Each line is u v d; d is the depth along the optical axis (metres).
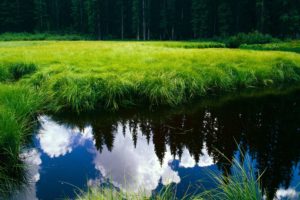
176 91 10.20
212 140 6.52
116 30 67.94
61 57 14.38
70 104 9.05
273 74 13.86
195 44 30.39
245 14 54.50
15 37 51.34
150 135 6.96
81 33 65.44
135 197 4.00
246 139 6.54
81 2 66.50
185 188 4.40
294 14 48.50
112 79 9.79
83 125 7.80
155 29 67.62
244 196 3.46
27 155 5.73
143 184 4.53
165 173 4.91
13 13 62.25
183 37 66.75
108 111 8.98
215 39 51.72
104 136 6.95
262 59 15.66
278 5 50.03
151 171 4.99
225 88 11.81
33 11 64.50
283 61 15.29
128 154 5.79
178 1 66.06
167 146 6.21
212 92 11.52
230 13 54.91
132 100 9.66
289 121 7.94
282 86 13.25
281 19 48.66
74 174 4.91
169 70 11.38
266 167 5.04
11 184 4.59
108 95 9.37
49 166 5.23
